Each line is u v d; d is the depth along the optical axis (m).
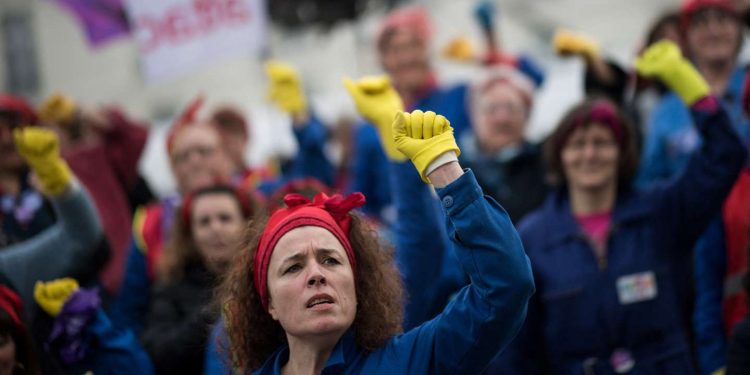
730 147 10.90
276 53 41.28
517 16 38.50
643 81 14.68
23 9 48.16
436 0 38.34
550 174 11.68
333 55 40.53
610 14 37.66
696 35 13.76
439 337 7.61
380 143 14.83
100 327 10.08
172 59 17.66
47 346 10.04
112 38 18.73
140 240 13.56
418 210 10.44
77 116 15.65
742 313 11.27
